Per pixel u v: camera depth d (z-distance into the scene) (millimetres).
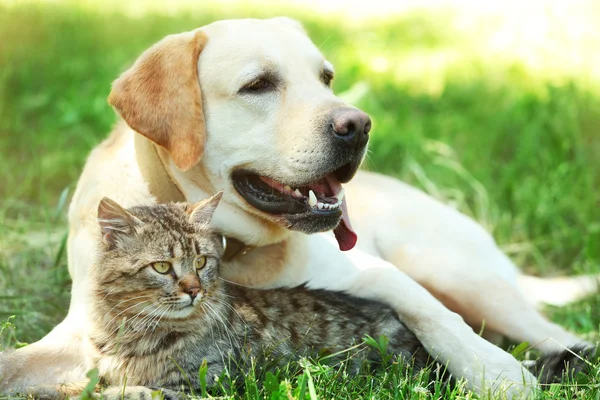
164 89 3914
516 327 4477
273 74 3947
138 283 3619
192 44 3957
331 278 4340
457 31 14008
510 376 3822
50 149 7828
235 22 4137
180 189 4113
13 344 4352
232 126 3926
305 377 3299
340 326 4008
